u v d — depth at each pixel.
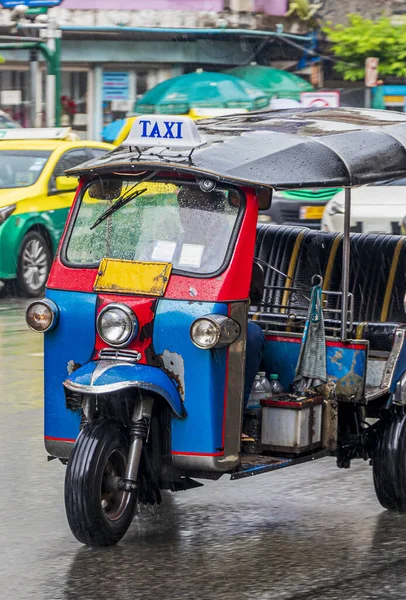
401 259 9.64
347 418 8.72
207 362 7.43
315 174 7.79
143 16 37.53
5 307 18.80
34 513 8.62
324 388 8.37
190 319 7.45
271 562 7.51
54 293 7.84
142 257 7.76
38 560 7.54
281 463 7.96
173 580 7.14
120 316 7.48
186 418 7.52
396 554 7.70
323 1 41.28
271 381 8.62
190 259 7.64
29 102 35.34
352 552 7.73
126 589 6.99
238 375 7.64
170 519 8.48
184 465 7.60
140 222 7.88
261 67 38.28
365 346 8.30
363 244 9.78
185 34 38.06
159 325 7.51
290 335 8.63
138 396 7.48
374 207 19.14
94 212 8.03
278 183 7.63
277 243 9.95
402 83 40.38
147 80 38.25
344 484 9.52
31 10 30.88
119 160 7.86
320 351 8.38
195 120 8.97
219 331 7.32
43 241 20.06
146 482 7.88
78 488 7.46
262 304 9.20
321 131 8.34
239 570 7.34
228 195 7.72
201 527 8.30
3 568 7.38
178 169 7.61
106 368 7.42
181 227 7.77
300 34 39.97
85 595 6.89
